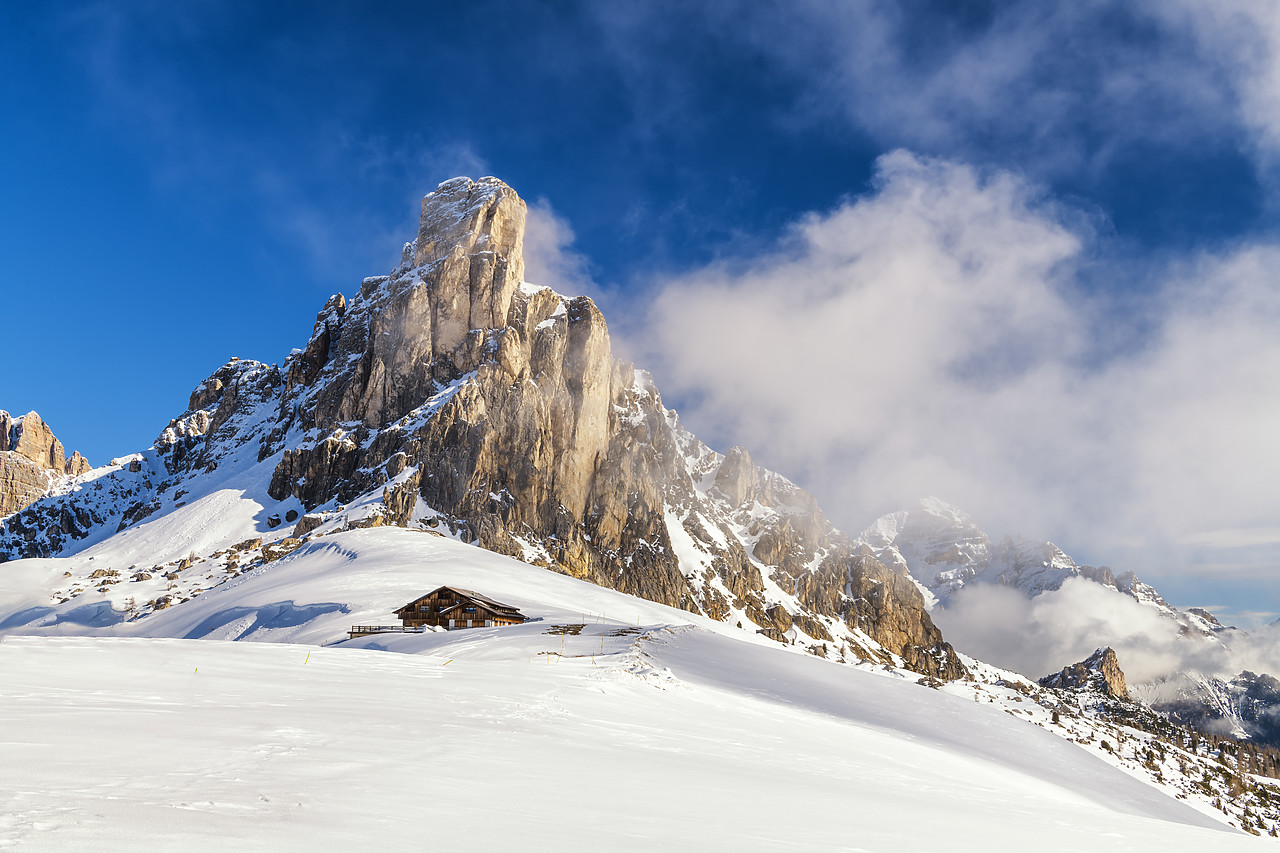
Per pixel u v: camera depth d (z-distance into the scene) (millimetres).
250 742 15242
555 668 44125
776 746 30359
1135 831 20031
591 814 12602
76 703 18188
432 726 20688
